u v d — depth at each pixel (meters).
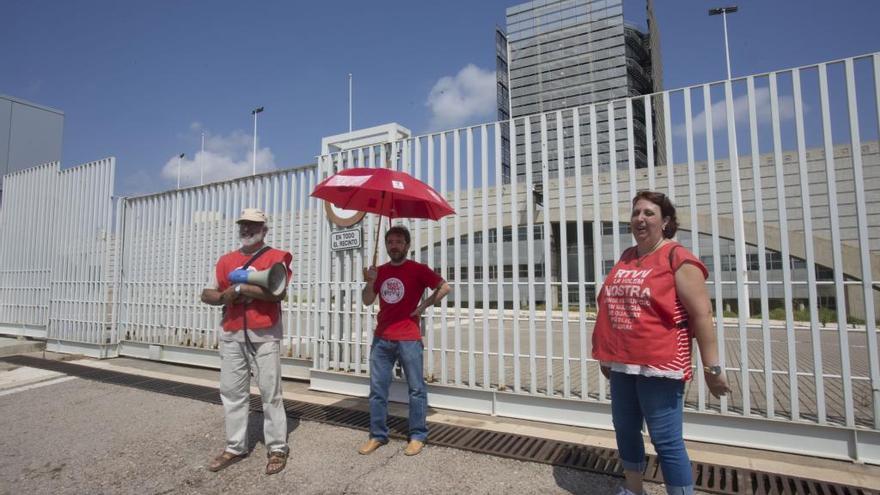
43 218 9.95
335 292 6.46
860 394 6.13
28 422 5.27
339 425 5.00
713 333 2.75
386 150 6.23
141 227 8.83
